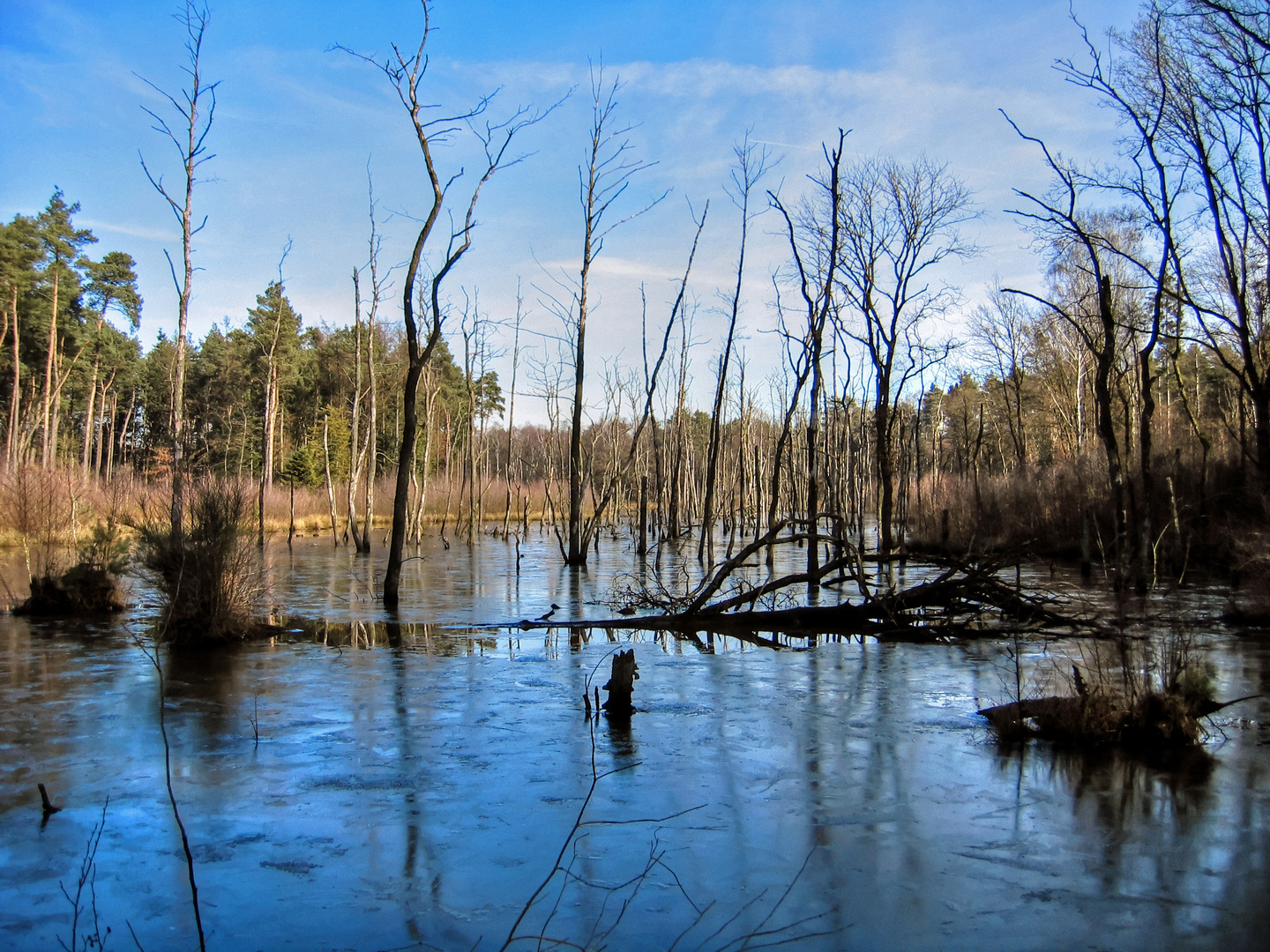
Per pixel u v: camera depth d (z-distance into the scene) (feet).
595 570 79.36
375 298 100.12
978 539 89.86
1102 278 61.82
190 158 51.01
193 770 22.26
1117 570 47.73
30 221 168.66
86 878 16.12
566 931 14.16
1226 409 92.38
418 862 16.79
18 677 33.09
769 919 14.56
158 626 41.04
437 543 116.67
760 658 37.86
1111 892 15.38
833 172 71.00
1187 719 23.95
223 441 174.40
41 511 80.28
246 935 14.08
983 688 31.53
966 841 17.65
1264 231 64.28
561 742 24.68
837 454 132.87
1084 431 135.95
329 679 33.14
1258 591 44.16
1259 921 14.30
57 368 156.87
